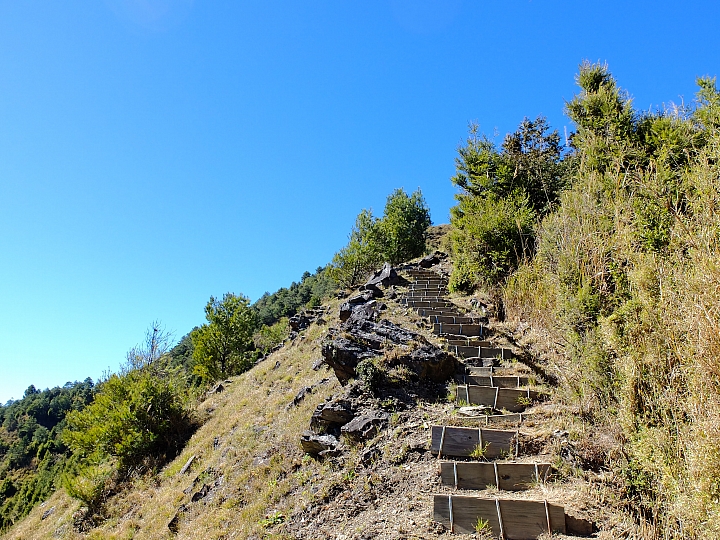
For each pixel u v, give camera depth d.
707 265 4.01
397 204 27.33
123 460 11.64
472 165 15.07
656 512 3.83
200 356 23.73
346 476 5.46
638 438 4.19
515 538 3.96
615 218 7.07
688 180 6.08
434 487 4.80
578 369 5.71
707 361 3.60
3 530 14.29
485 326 9.02
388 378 7.00
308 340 13.68
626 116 11.53
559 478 4.60
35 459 54.78
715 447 3.25
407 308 10.85
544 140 20.94
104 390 13.63
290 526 5.05
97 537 8.42
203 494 7.40
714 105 9.34
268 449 7.34
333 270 23.52
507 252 10.55
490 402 6.38
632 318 4.84
